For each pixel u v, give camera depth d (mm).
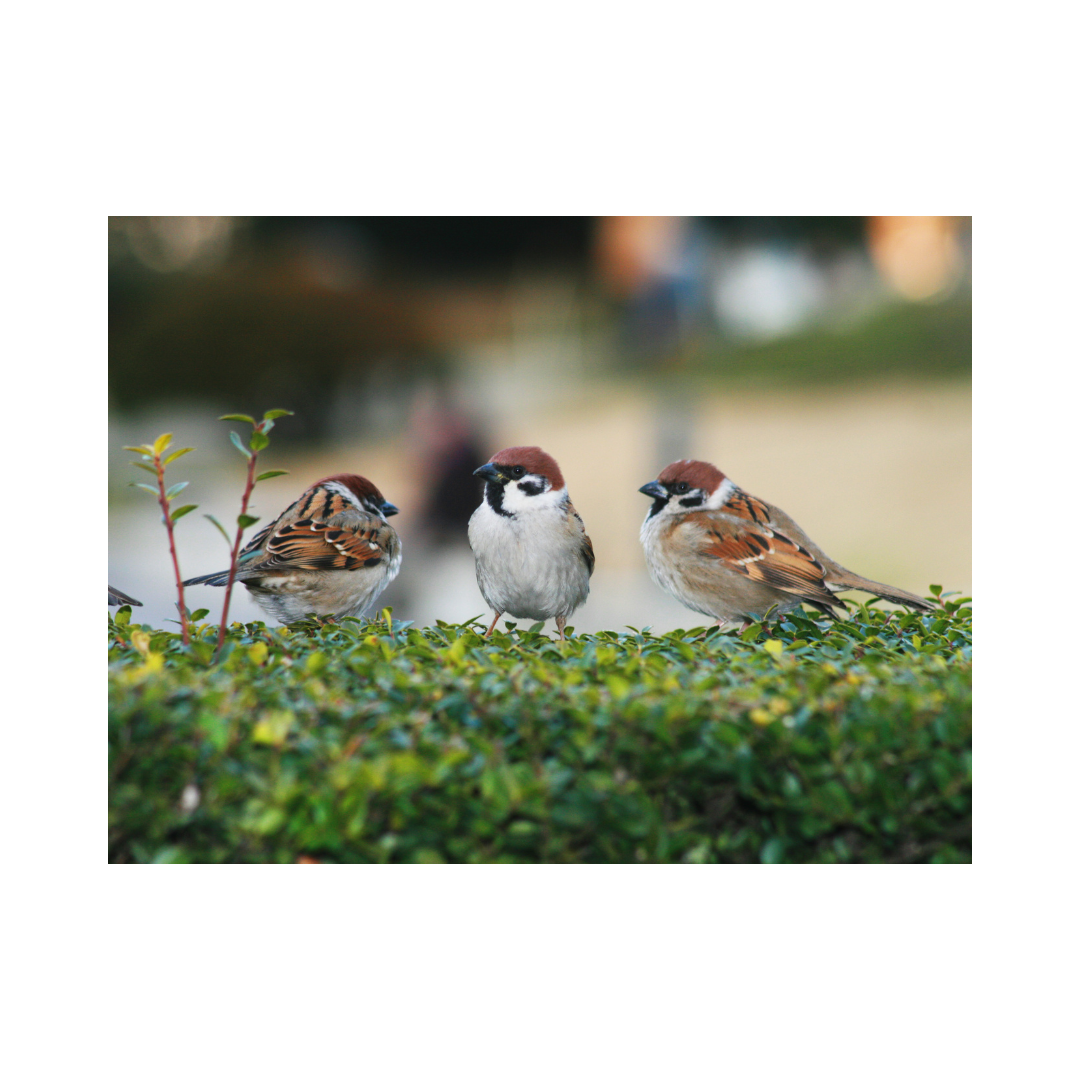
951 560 19203
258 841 3434
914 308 38062
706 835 3656
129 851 3611
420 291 41500
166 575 17047
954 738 3650
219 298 35875
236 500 26406
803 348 37844
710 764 3498
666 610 16344
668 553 7574
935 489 23578
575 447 31547
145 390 35219
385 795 3389
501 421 34469
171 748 3449
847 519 22375
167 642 4824
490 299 43156
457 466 15461
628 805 3453
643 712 3500
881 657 4500
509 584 7383
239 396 35656
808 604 7449
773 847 3609
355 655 4461
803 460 27016
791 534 7711
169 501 4730
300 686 3906
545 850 3467
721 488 7715
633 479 27984
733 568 7379
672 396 34344
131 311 36719
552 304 42938
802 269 42656
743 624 7555
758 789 3607
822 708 3621
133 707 3457
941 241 41688
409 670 4188
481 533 7375
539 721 3602
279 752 3432
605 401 36312
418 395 32281
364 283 39375
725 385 36312
